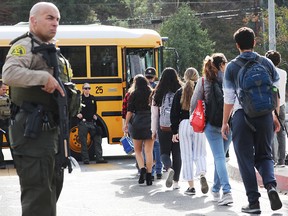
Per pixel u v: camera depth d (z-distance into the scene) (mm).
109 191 12352
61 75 6363
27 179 6098
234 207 10250
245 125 9219
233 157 16141
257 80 8961
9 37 18875
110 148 23031
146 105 12898
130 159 19297
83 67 19406
